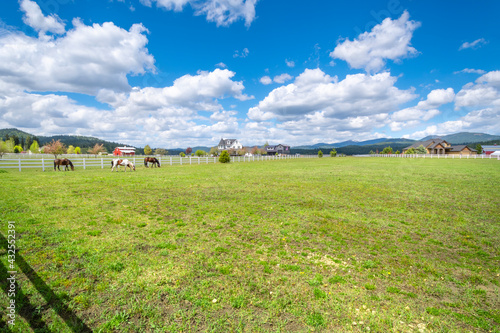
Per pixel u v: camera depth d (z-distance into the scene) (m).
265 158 57.47
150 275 4.12
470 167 29.34
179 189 12.36
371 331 3.05
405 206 9.66
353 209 9.13
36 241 5.23
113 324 3.00
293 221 7.46
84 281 3.87
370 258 5.14
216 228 6.69
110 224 6.65
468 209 9.25
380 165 34.31
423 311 3.48
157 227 6.58
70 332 2.85
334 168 28.34
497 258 5.27
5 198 8.77
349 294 3.81
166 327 3.00
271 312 3.34
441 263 4.98
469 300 3.77
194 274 4.21
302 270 4.52
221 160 38.78
